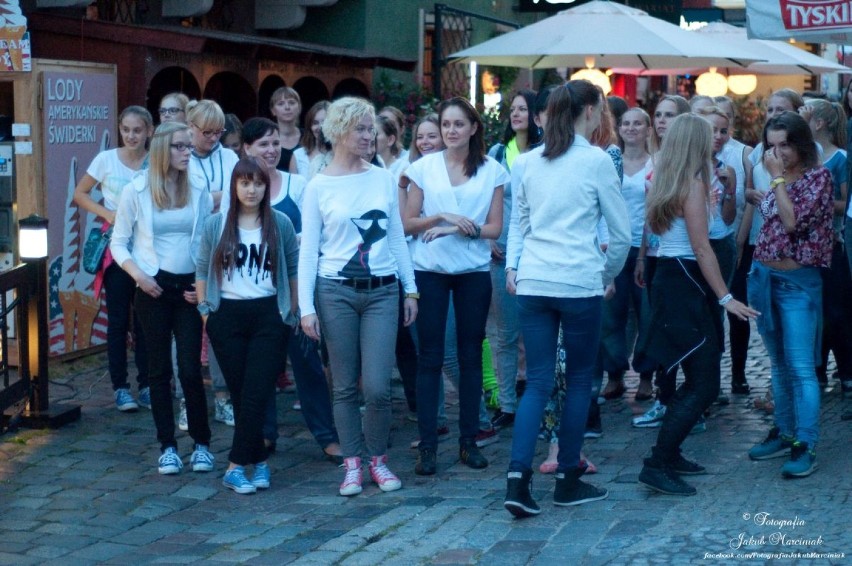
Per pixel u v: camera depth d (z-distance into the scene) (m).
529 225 5.33
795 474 5.62
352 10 11.73
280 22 11.41
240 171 5.64
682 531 4.88
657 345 5.55
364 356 5.75
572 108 5.19
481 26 14.70
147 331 6.10
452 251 5.98
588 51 9.41
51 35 8.74
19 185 7.85
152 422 7.12
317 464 6.45
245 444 5.87
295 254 5.86
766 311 5.83
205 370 8.29
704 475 5.83
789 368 5.76
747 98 18.50
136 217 6.08
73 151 8.15
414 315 5.86
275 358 5.83
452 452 6.58
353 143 5.63
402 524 5.30
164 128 6.06
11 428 6.75
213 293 5.77
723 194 6.80
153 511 5.57
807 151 5.75
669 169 5.45
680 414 5.48
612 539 4.86
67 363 8.34
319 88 11.24
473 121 6.05
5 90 8.30
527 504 5.25
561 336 5.95
